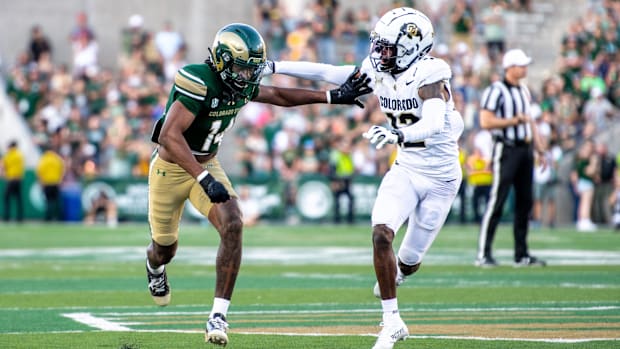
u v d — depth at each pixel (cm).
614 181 6812
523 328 2269
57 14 9131
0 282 3394
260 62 2009
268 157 7475
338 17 8931
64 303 2800
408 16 2080
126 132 7581
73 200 7119
